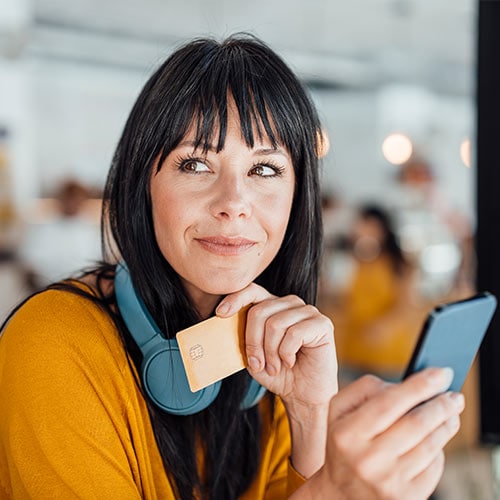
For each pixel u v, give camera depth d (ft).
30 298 2.93
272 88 2.82
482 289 3.60
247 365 2.76
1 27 14.93
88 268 3.35
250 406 3.21
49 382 2.65
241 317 2.76
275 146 2.80
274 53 2.95
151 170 2.82
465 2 18.02
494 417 3.57
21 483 2.62
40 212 17.51
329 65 22.61
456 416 2.10
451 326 2.15
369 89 26.35
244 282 2.76
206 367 2.70
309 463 2.96
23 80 17.46
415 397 2.01
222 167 2.74
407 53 22.29
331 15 18.85
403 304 12.03
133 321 2.89
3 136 17.02
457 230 20.59
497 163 3.57
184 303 3.02
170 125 2.73
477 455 8.84
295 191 3.06
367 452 1.97
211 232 2.69
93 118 20.65
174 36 18.54
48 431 2.60
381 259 12.07
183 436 3.06
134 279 2.93
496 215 3.56
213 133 2.70
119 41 18.40
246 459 3.30
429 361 2.17
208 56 2.80
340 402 2.09
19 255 15.76
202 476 3.18
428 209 22.75
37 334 2.73
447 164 27.91
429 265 18.79
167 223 2.75
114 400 2.83
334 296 15.16
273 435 3.40
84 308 2.90
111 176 3.14
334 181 23.36
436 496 8.67
